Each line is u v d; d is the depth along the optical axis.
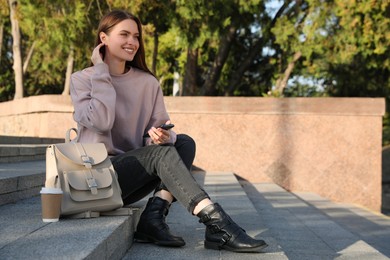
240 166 10.31
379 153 10.01
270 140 10.27
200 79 20.59
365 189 10.02
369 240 6.12
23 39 23.00
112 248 2.54
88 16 12.66
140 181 3.12
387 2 11.73
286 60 16.39
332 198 10.09
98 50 3.18
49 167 2.88
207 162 10.37
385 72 18.89
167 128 3.04
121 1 11.83
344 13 12.36
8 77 27.20
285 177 10.20
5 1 15.06
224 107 10.30
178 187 2.95
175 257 2.84
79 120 3.07
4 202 3.65
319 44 13.76
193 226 3.86
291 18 14.75
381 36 12.70
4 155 6.65
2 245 2.23
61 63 18.66
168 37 18.89
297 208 6.93
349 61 15.92
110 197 2.94
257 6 13.16
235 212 4.88
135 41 3.23
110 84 3.10
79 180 2.86
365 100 10.00
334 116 10.12
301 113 10.15
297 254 3.94
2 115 14.83
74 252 2.10
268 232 3.78
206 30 12.60
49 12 12.01
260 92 21.03
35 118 12.26
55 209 2.80
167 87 25.98
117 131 3.25
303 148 10.19
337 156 10.10
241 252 2.94
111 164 3.01
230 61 18.59
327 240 4.57
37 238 2.38
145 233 3.10
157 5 12.84
